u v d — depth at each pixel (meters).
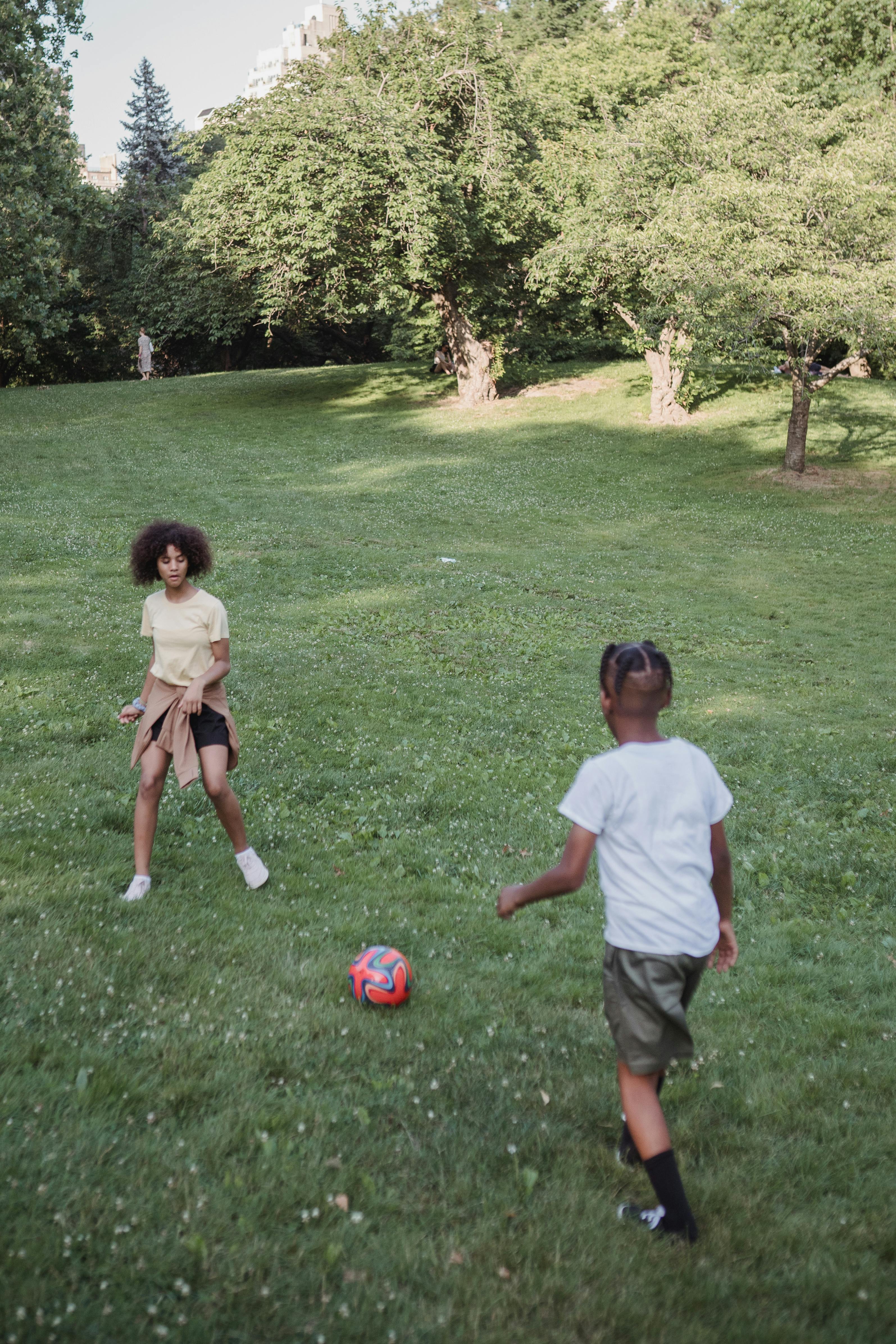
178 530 5.38
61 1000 4.21
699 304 24.33
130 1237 2.90
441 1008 4.66
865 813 8.27
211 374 45.34
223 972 4.74
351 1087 3.85
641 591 17.48
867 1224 3.26
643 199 28.83
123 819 6.79
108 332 56.56
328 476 26.38
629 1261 2.97
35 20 30.00
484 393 37.22
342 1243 2.98
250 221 31.08
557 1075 4.09
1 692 9.76
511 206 33.38
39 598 13.76
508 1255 2.98
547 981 5.13
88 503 21.25
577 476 27.38
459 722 10.38
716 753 9.92
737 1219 3.22
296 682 11.20
